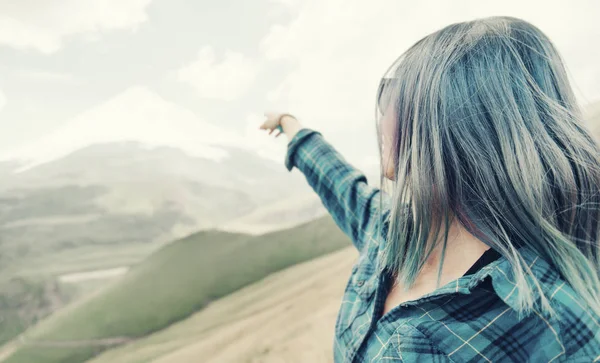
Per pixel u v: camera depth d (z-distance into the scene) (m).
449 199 0.38
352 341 0.47
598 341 0.32
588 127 0.37
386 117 0.46
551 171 0.35
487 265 0.37
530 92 0.36
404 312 0.40
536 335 0.32
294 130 0.86
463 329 0.35
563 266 0.34
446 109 0.38
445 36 0.41
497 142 0.36
